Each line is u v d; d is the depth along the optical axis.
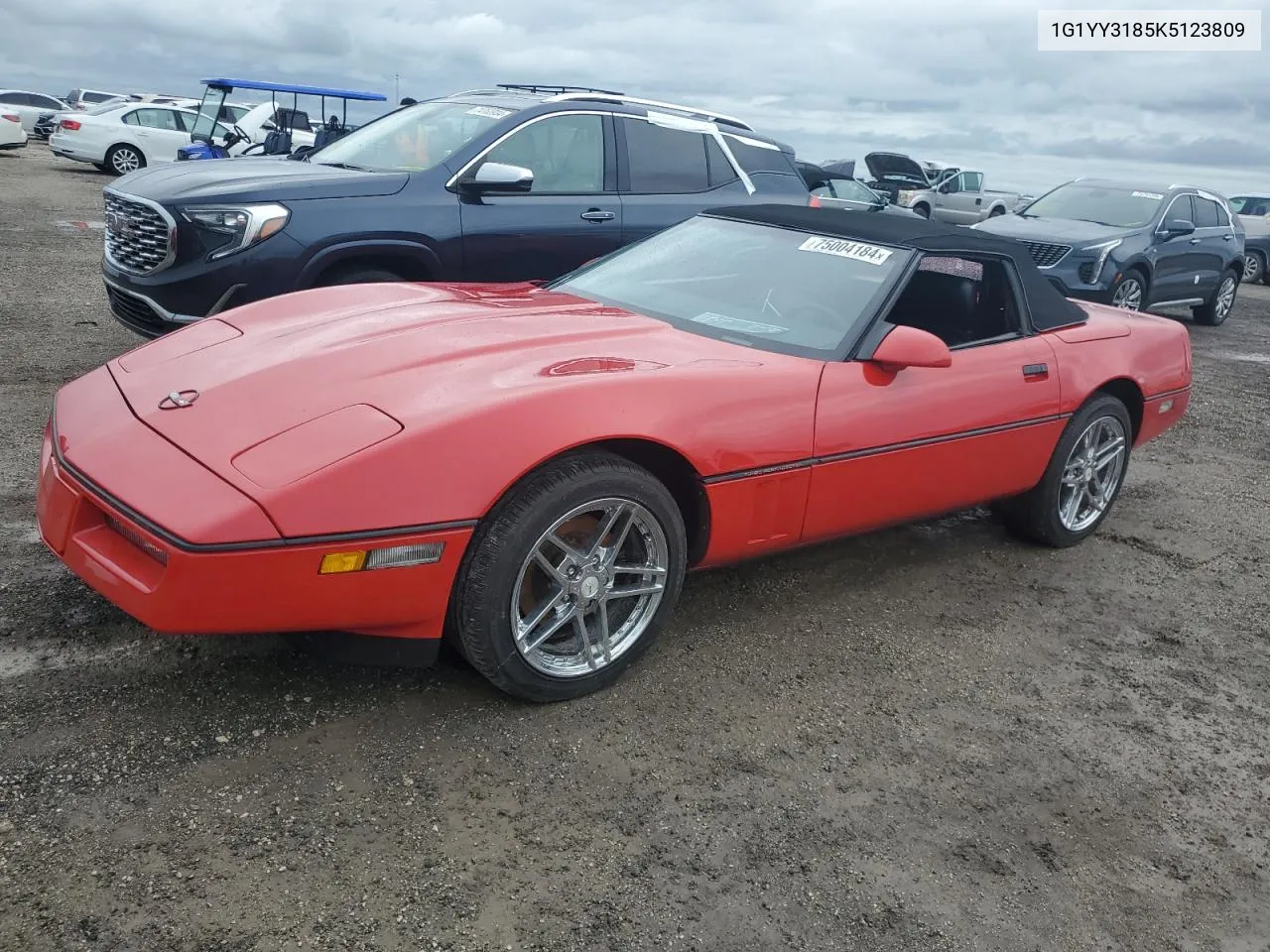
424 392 2.66
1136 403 4.72
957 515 4.97
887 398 3.46
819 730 2.94
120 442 2.57
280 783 2.40
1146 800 2.81
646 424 2.82
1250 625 4.06
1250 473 6.31
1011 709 3.21
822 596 3.86
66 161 25.23
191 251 5.05
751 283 3.79
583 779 2.57
